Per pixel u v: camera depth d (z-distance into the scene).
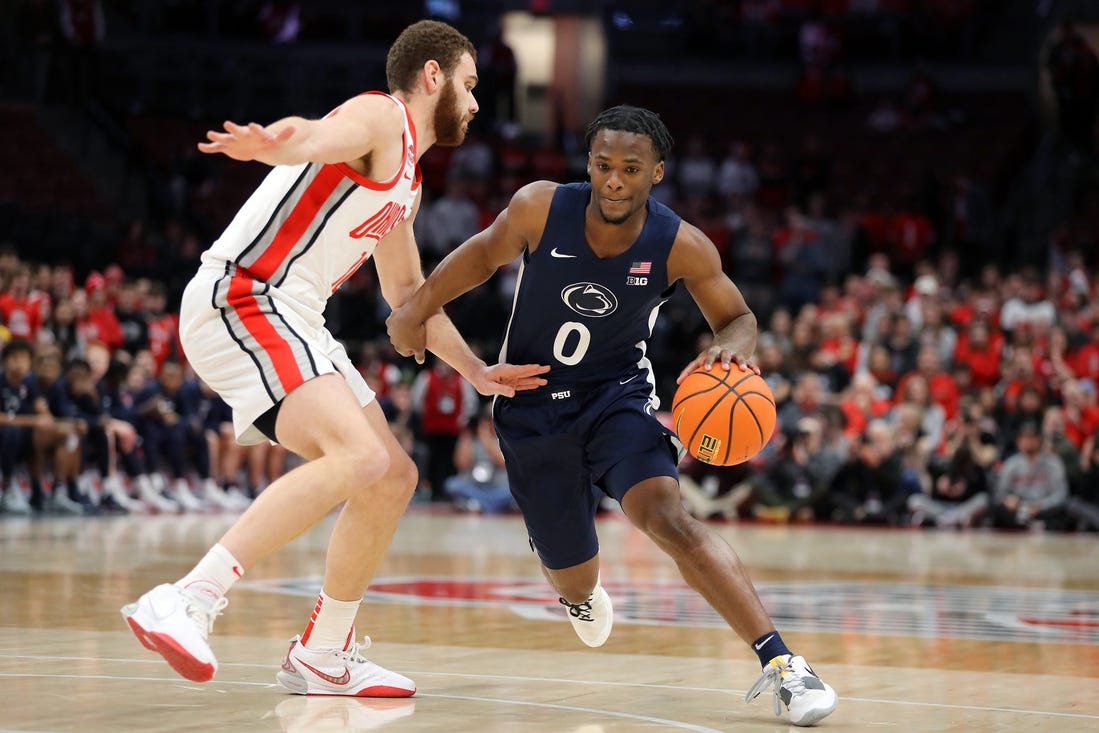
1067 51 27.44
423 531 14.83
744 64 31.42
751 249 23.89
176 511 16.62
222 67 29.25
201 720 4.02
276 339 4.42
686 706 4.50
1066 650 6.18
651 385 5.17
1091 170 26.98
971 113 30.45
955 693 4.87
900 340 19.11
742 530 16.41
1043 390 18.02
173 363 17.17
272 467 18.58
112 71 28.69
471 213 24.23
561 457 5.06
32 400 15.25
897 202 27.89
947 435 18.08
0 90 24.42
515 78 29.75
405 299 5.20
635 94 31.22
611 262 4.87
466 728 3.98
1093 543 14.89
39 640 5.77
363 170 4.49
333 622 4.64
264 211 4.51
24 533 12.66
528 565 10.50
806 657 5.86
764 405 4.78
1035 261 25.67
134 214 24.41
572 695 4.69
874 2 31.53
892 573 10.59
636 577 9.80
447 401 20.09
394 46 4.74
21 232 20.48
